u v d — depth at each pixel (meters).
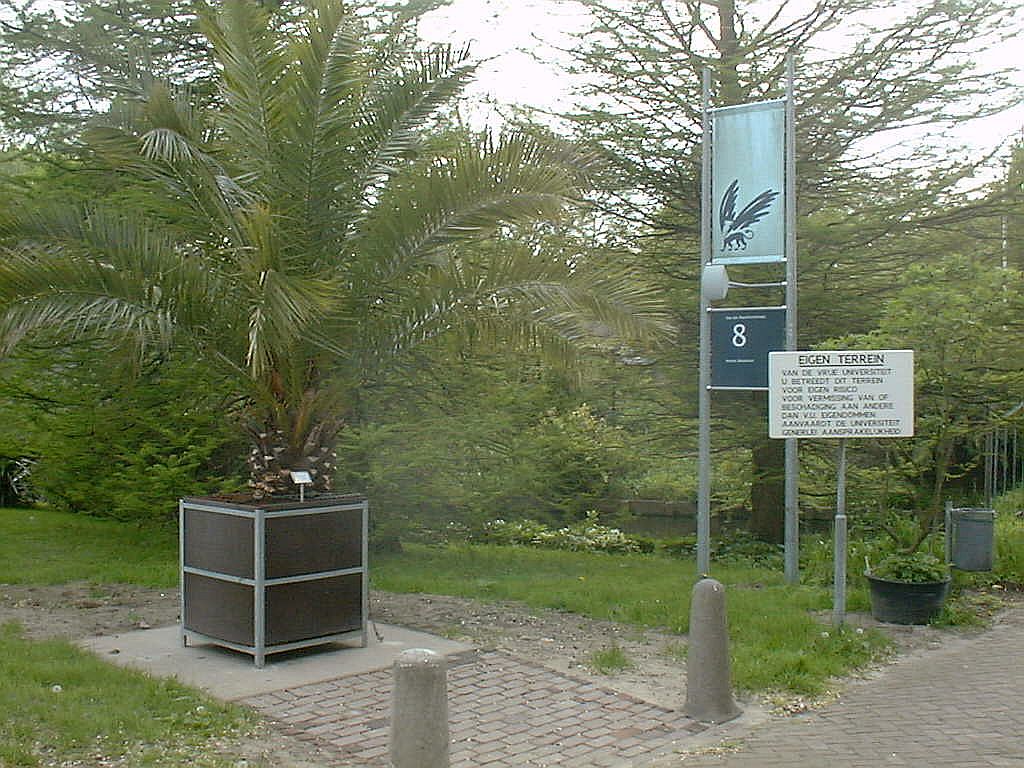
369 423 13.41
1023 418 12.35
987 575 11.62
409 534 14.16
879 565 10.05
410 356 11.26
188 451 13.27
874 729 6.47
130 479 13.15
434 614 9.63
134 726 6.04
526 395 14.36
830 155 14.98
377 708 6.64
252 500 8.12
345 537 8.12
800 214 15.31
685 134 15.02
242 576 7.67
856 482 14.50
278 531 7.70
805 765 5.81
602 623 9.27
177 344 9.02
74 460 13.84
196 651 8.06
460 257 9.63
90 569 11.98
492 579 11.88
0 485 21.06
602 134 14.91
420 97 9.04
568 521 18.16
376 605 10.09
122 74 11.07
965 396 12.08
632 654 8.13
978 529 11.08
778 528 16.12
